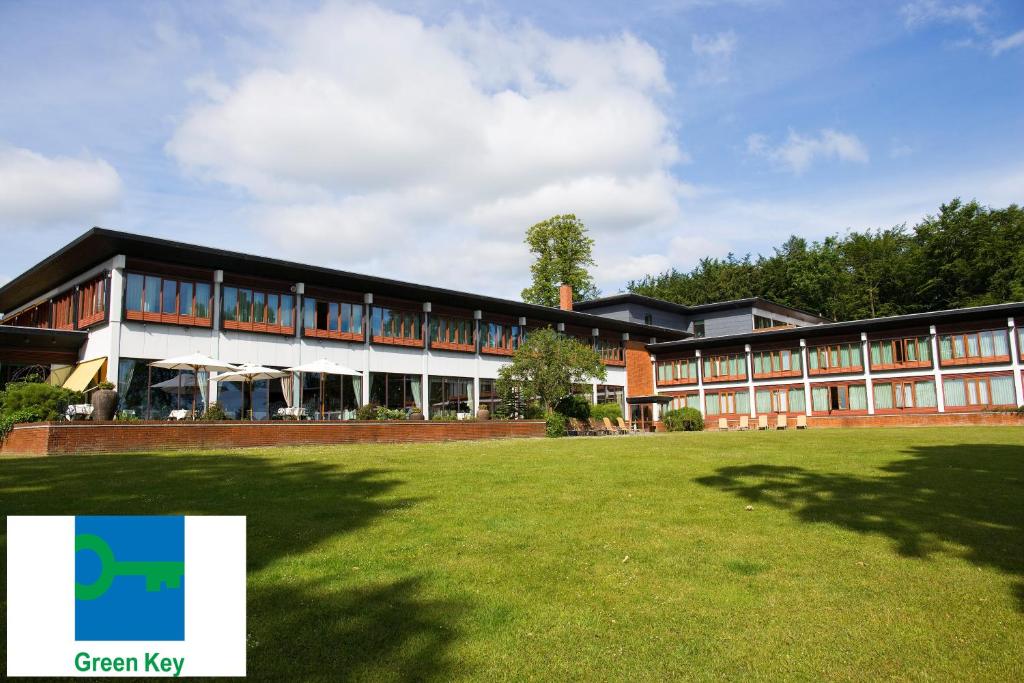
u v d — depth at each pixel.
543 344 36.44
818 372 48.94
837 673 5.78
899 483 13.74
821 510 11.26
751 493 12.84
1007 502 11.69
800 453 20.16
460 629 6.47
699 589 7.64
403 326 39.50
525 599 7.29
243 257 30.94
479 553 8.77
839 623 6.78
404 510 11.00
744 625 6.72
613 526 10.25
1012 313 41.19
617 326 53.91
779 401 50.78
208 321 30.94
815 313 80.19
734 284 91.69
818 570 8.28
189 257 30.00
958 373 42.94
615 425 45.50
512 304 44.31
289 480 13.41
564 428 36.00
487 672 5.65
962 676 5.72
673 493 12.87
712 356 54.84
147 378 28.84
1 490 11.68
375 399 37.41
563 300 55.72
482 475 14.93
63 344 30.25
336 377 35.53
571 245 69.19
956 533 9.70
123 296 28.59
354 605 6.91
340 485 13.08
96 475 13.63
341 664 5.71
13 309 40.59
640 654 6.07
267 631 6.28
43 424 19.28
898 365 45.41
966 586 7.71
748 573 8.18
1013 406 39.72
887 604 7.25
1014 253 65.44
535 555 8.76
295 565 8.02
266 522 9.79
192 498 11.19
